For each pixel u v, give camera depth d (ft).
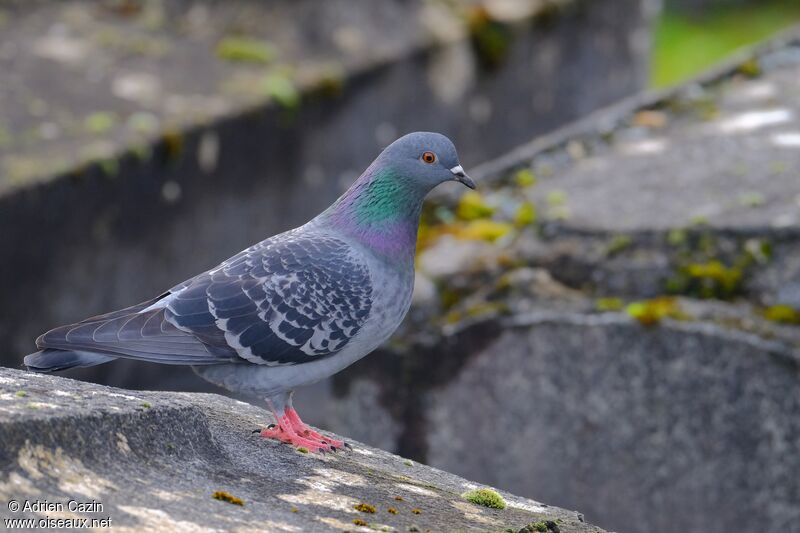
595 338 32.09
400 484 20.83
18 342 41.09
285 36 54.24
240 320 23.30
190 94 48.65
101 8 55.93
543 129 63.52
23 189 39.96
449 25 56.95
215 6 55.88
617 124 43.55
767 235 32.99
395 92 54.54
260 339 23.38
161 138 44.73
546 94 62.95
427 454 34.58
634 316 31.63
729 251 33.12
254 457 20.57
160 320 23.13
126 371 45.06
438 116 56.90
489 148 60.34
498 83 59.72
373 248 24.62
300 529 16.92
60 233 41.65
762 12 100.83
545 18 60.95
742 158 39.70
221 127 46.88
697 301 32.22
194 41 53.72
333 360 24.48
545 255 34.63
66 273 42.22
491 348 33.32
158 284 45.91
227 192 47.78
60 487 16.11
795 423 30.45
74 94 47.57
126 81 49.21
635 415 32.04
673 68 89.61
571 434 32.83
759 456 30.94
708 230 33.53
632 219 35.01
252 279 23.62
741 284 32.50
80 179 41.88
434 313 34.27
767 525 31.09
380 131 54.34
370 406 34.88
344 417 35.35
